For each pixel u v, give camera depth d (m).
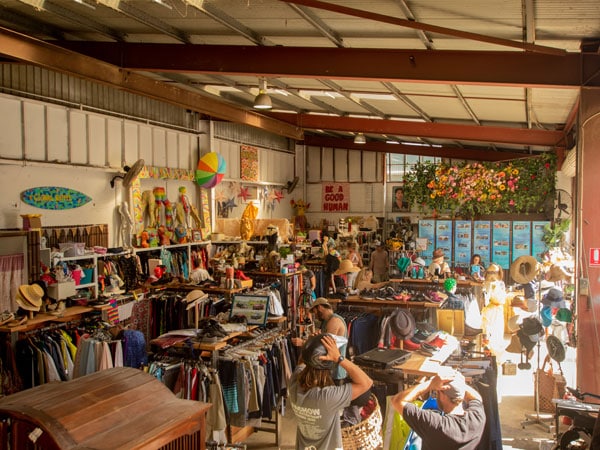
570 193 13.80
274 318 7.57
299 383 3.72
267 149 17.89
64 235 9.80
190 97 10.41
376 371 5.17
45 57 6.93
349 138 19.31
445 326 7.18
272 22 6.05
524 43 5.09
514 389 8.16
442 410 3.64
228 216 15.34
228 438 5.80
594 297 5.71
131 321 7.99
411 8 4.83
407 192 16.58
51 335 6.75
